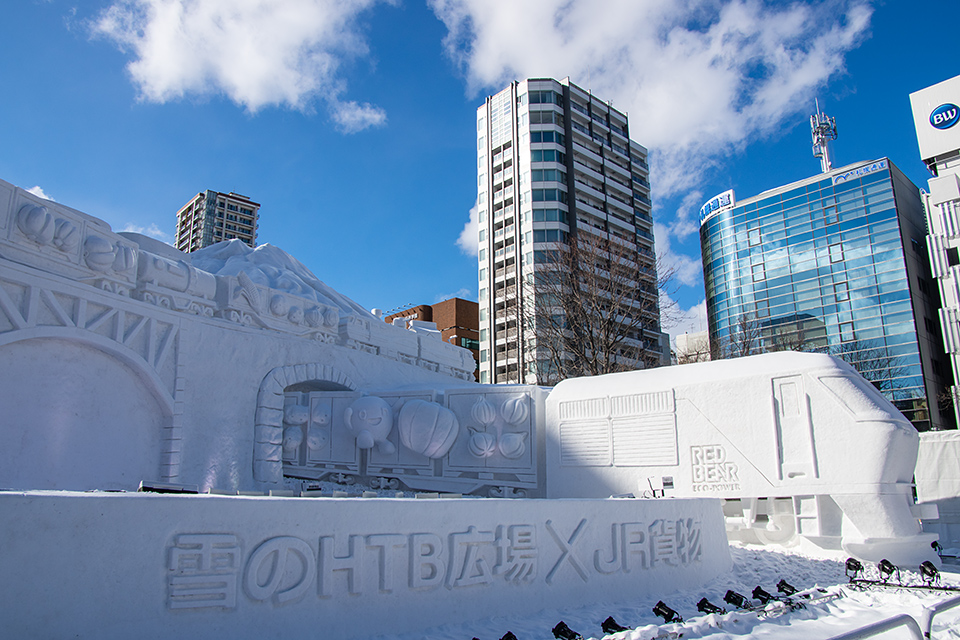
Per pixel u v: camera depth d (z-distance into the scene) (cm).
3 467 984
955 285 4516
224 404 1409
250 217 12656
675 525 896
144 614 446
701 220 6191
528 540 705
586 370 2564
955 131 4841
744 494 1182
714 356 3456
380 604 570
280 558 516
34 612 402
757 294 5434
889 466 1062
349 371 1750
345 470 1608
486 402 1505
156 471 1248
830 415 1122
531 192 5428
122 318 1188
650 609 735
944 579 919
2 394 993
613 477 1327
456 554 632
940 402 4606
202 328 1382
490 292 5531
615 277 2622
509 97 5838
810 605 768
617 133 6112
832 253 5066
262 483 1457
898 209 4819
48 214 1056
